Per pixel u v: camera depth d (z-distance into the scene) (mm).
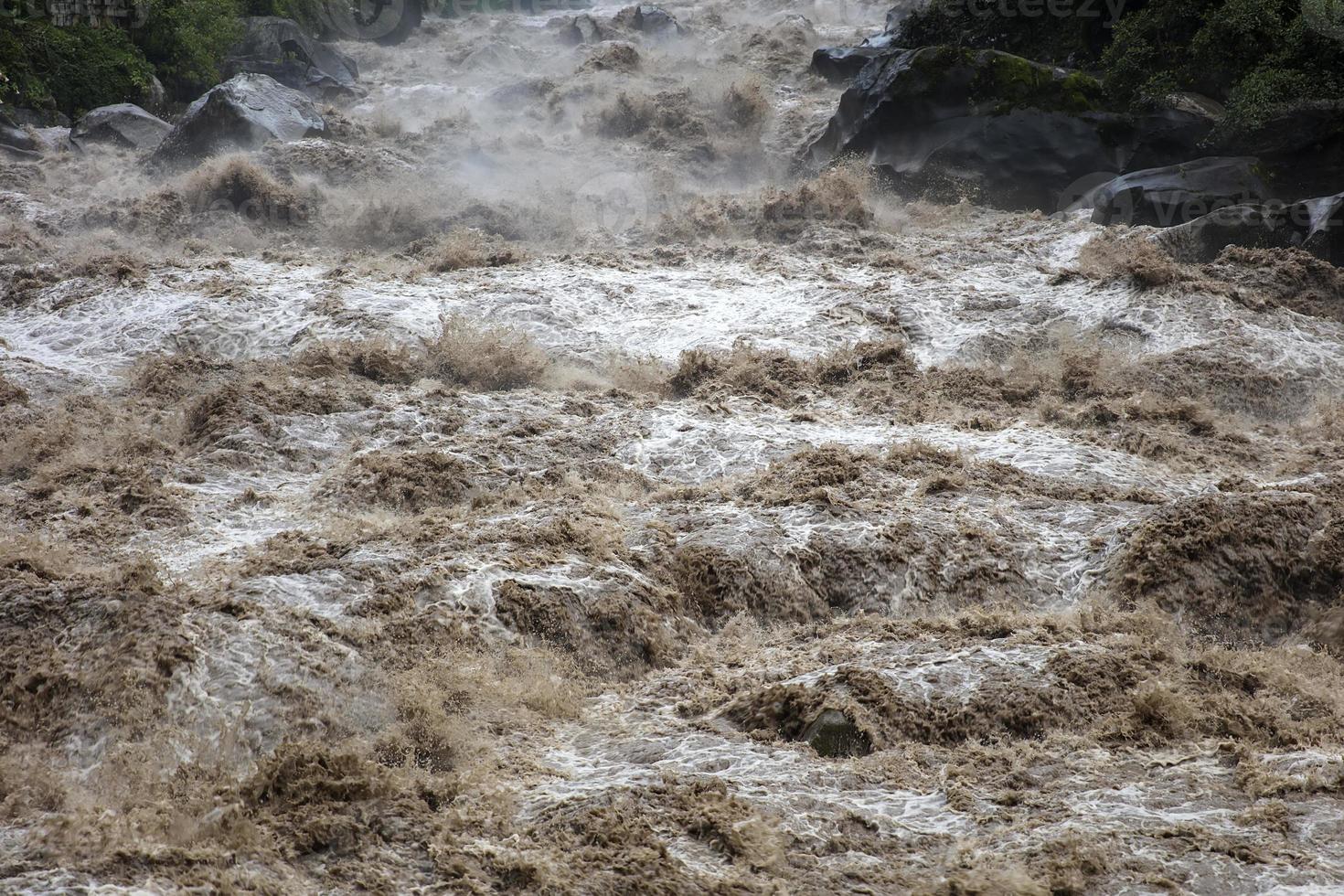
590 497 16219
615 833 9742
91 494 16688
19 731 11195
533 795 10539
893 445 18016
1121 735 11523
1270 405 21328
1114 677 12203
